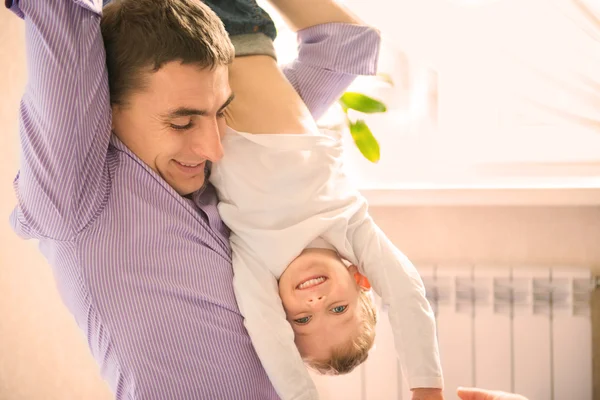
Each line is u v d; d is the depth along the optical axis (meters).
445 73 2.19
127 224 1.15
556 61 2.13
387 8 2.18
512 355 2.14
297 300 1.23
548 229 2.19
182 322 1.18
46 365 2.36
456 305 2.14
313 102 1.43
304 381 1.21
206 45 1.07
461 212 2.23
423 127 2.25
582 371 2.11
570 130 2.16
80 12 1.04
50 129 1.05
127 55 1.08
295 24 1.40
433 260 2.26
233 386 1.23
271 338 1.21
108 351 1.18
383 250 1.28
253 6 1.32
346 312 1.26
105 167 1.15
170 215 1.19
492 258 2.22
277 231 1.21
